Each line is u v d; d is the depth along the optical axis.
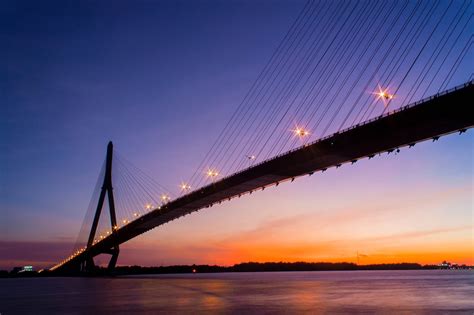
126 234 117.06
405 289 71.25
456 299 48.88
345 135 51.31
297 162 57.41
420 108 44.41
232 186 69.00
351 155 53.72
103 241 132.75
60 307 46.66
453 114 42.72
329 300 49.53
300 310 39.28
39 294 69.81
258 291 69.19
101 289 80.56
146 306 45.12
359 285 89.94
